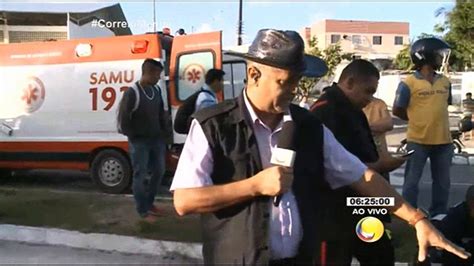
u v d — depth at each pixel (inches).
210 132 86.8
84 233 245.0
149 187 261.6
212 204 83.9
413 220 98.3
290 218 87.3
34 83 361.7
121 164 343.0
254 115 87.0
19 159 367.6
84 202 305.9
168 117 328.2
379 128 212.5
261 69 85.0
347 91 128.3
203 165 86.3
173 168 334.0
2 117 368.2
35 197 321.1
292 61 82.8
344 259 98.3
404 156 144.6
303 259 89.1
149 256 229.5
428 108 239.9
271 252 87.1
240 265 85.7
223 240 87.0
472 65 1187.9
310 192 89.5
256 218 85.0
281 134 85.2
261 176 82.4
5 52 368.2
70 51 355.6
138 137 254.7
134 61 341.4
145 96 253.4
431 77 242.2
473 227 135.4
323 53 1338.6
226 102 90.0
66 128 355.6
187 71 331.6
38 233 251.3
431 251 122.2
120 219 267.3
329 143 94.2
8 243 248.4
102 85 347.3
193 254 224.8
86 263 220.8
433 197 249.3
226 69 395.2
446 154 245.0
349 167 95.9
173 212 275.3
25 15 576.4
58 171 444.1
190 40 331.9
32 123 362.3
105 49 348.8
